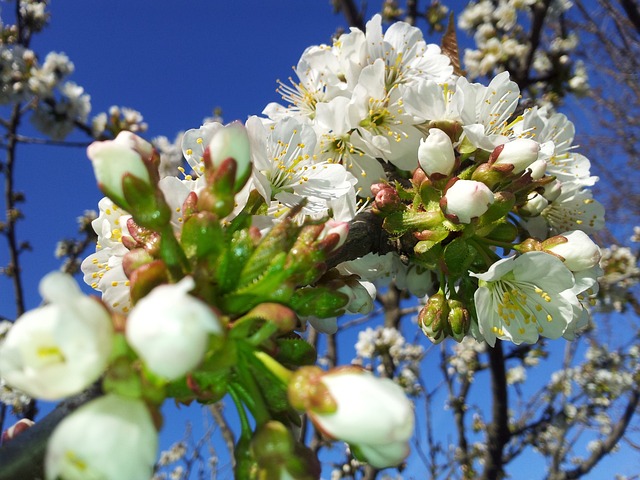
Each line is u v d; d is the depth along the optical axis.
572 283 0.14
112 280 0.13
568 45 0.46
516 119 0.19
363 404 0.08
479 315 0.15
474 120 0.17
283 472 0.08
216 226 0.10
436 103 0.17
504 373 0.35
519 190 0.16
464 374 0.53
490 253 0.15
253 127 0.15
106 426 0.07
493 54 0.47
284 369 0.09
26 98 0.48
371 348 0.48
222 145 0.10
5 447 0.08
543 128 0.19
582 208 0.20
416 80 0.19
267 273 0.09
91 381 0.07
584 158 0.20
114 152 0.10
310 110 0.20
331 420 0.08
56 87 0.49
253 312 0.09
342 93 0.19
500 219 0.15
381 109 0.18
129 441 0.07
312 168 0.16
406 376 0.55
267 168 0.15
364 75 0.18
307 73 0.20
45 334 0.07
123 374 0.07
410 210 0.15
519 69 0.45
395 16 0.47
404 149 0.17
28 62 0.48
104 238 0.14
